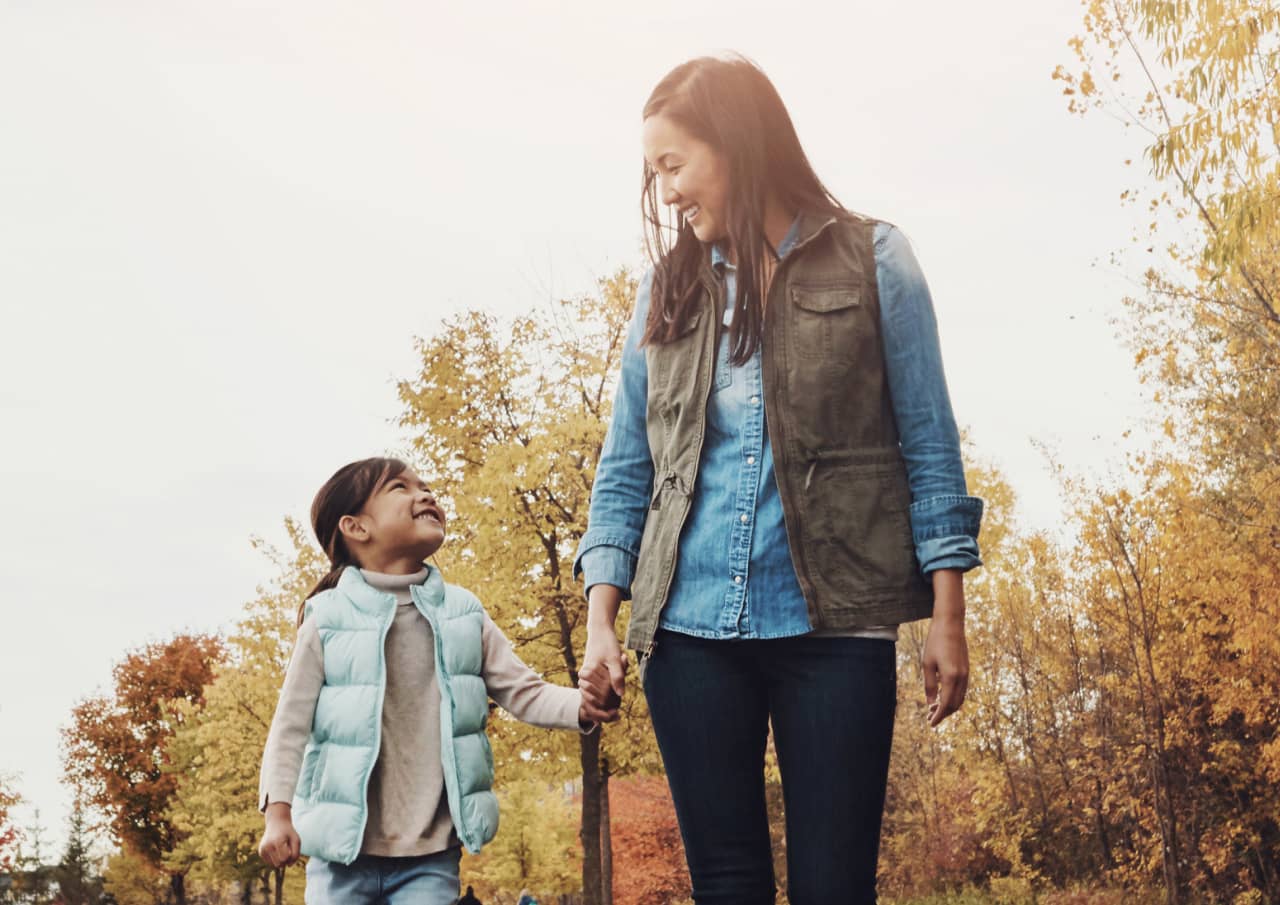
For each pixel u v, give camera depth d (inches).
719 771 80.4
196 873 1483.8
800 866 77.2
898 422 82.7
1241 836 647.8
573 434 558.6
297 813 120.3
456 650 128.0
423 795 122.3
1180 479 563.8
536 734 574.6
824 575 77.9
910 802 1024.9
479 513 549.6
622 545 91.7
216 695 909.8
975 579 855.1
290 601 789.2
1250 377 541.3
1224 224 312.5
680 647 81.8
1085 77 362.6
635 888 1115.3
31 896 1777.8
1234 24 300.4
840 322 81.7
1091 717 768.3
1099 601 666.8
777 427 80.5
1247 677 588.7
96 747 1903.3
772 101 86.6
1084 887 721.6
